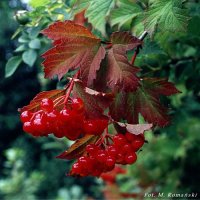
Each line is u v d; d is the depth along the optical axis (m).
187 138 1.08
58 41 0.48
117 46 0.48
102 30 0.61
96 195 2.15
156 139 1.12
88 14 0.60
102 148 0.49
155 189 1.17
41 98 0.47
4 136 3.21
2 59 3.25
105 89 0.48
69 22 0.47
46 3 0.62
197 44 0.71
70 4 0.62
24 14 0.66
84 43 0.48
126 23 0.69
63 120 0.45
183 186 1.13
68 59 0.48
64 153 0.49
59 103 0.47
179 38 0.71
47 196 2.64
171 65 0.72
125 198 1.18
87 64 0.47
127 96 0.50
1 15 2.99
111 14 0.63
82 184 2.71
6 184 1.88
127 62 0.47
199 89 0.74
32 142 2.96
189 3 0.71
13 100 3.28
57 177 2.68
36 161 2.93
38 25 0.65
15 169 1.91
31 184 1.92
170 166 1.15
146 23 0.52
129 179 1.23
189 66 0.73
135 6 0.62
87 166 0.48
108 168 0.49
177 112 0.83
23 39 0.69
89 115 0.46
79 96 0.47
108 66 0.48
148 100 0.51
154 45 0.62
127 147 0.48
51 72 0.47
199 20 0.64
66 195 1.78
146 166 1.16
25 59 0.70
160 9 0.52
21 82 3.30
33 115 0.46
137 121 0.50
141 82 0.50
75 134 0.47
